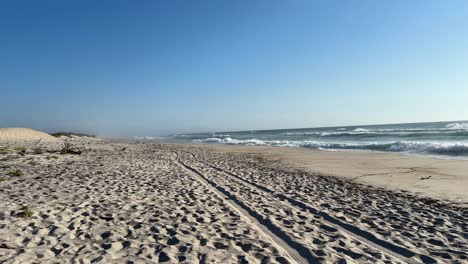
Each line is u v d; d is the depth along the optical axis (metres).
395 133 38.91
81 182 9.73
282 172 13.02
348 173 12.60
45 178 10.31
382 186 9.91
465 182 10.00
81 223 5.81
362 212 6.92
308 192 9.02
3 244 4.56
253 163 16.27
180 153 23.06
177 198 7.98
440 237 5.33
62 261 4.17
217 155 21.25
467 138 26.27
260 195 8.59
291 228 5.80
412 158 16.27
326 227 5.89
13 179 9.98
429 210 7.07
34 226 5.48
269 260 4.36
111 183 9.72
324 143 29.67
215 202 7.70
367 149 23.00
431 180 10.56
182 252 4.57
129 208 6.91
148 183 9.95
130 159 17.42
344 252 4.70
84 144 33.91
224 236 5.29
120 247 4.77
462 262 4.33
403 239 5.24
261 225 6.04
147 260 4.28
